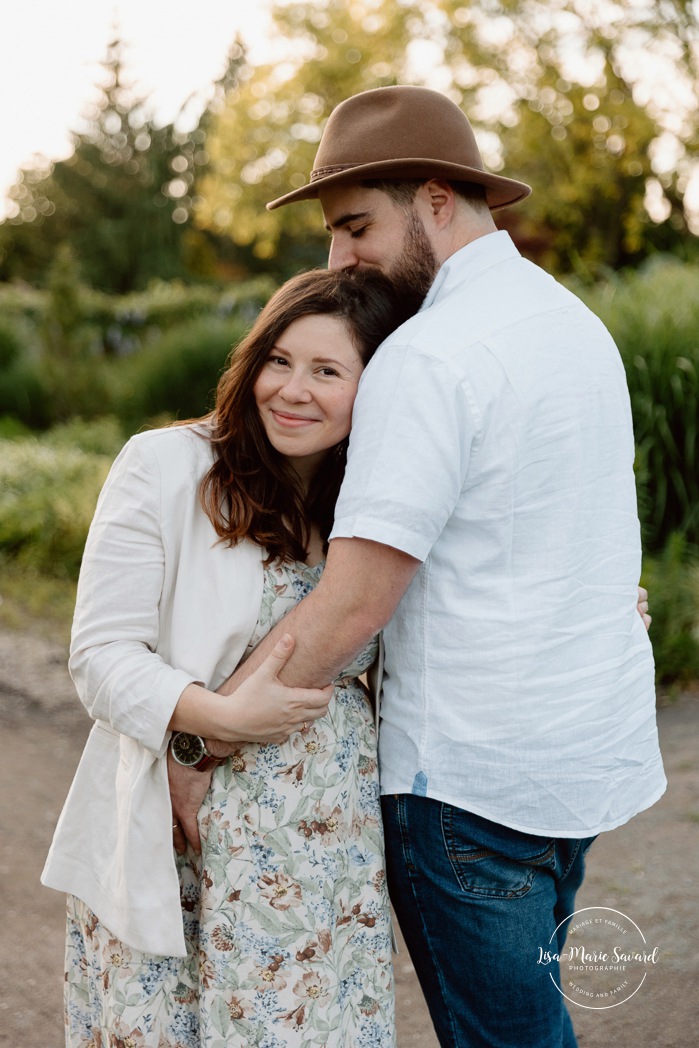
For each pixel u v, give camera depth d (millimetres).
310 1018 1606
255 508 1624
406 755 1635
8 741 4156
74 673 1646
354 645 1529
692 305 5984
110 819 1709
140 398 10781
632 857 3143
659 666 4492
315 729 1633
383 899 1705
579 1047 2350
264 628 1647
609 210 13547
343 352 1593
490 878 1622
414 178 1760
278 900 1604
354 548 1497
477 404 1505
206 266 29750
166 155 30062
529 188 1885
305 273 1695
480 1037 1692
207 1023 1607
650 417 5387
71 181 30109
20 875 3160
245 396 1638
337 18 15391
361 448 1513
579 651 1598
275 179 16688
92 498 6934
